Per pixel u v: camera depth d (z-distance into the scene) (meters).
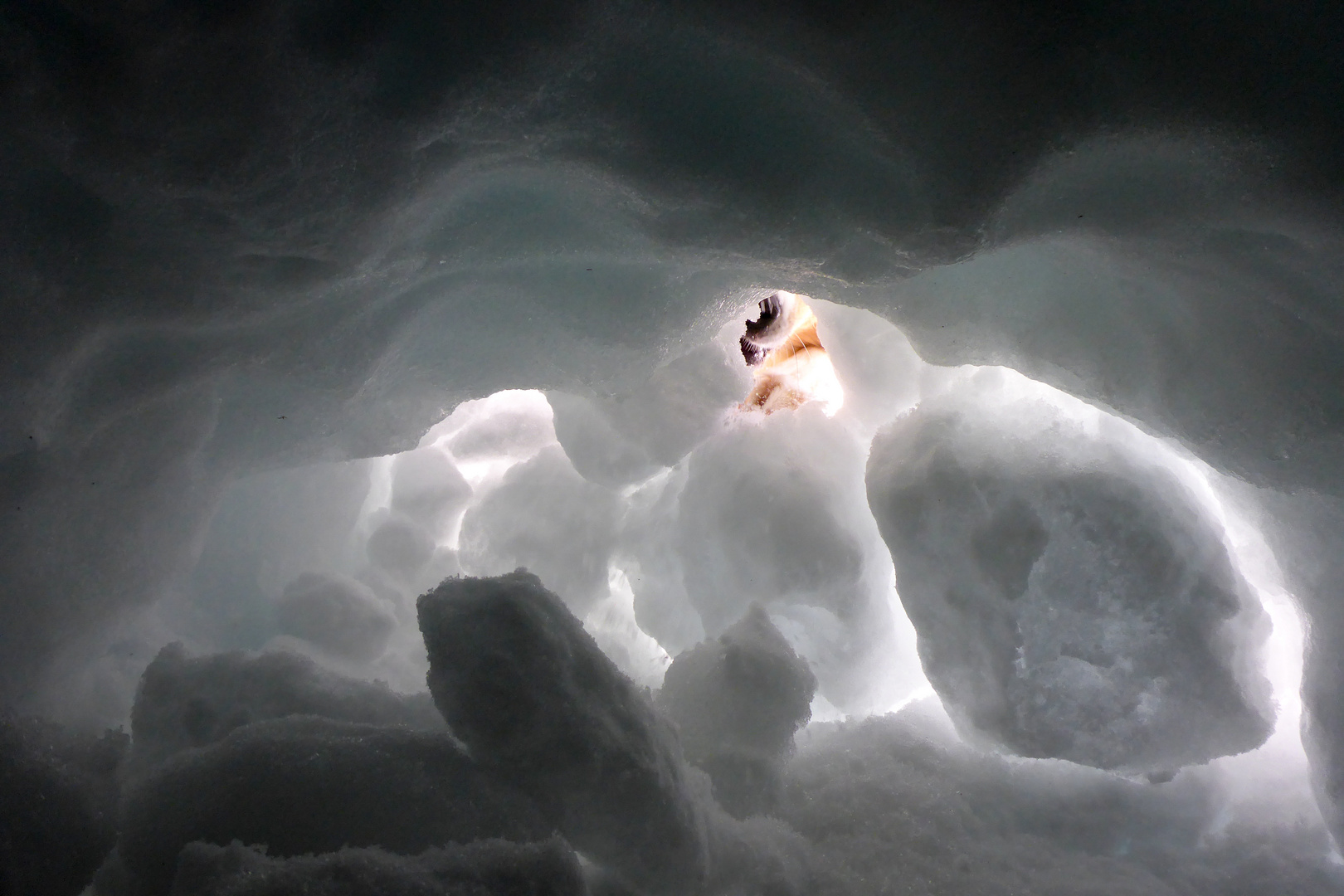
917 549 2.15
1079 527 1.98
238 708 1.84
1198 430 1.68
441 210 1.63
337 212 1.43
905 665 2.60
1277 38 1.22
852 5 1.30
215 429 1.92
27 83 1.21
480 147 1.49
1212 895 1.73
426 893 1.21
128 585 1.84
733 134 1.47
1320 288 1.39
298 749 1.52
